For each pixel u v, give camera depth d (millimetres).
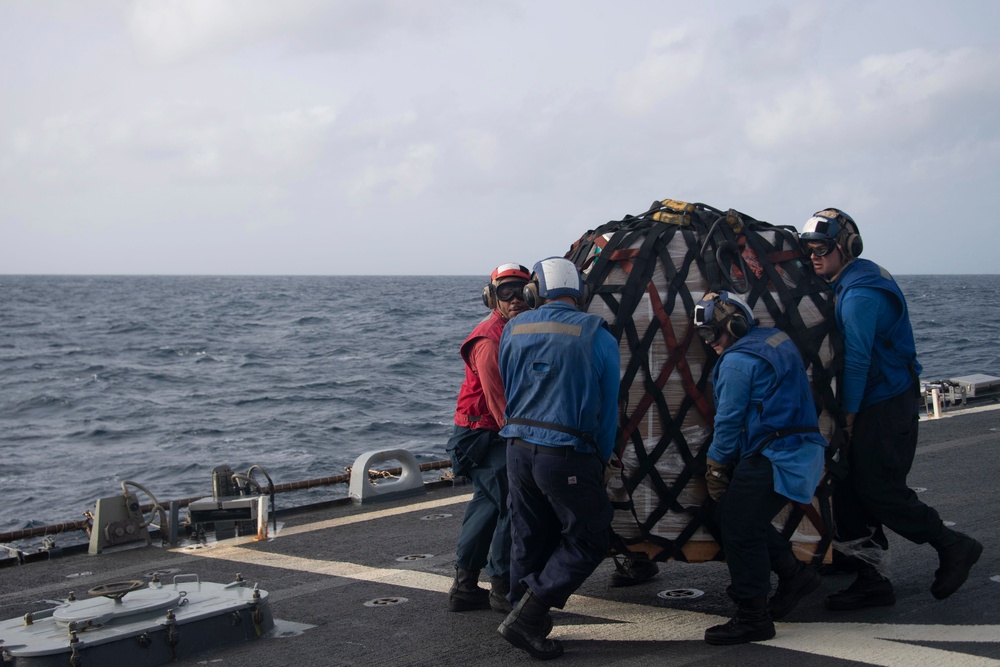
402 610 5160
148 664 4336
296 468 17750
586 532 4293
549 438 4238
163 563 6383
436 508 7676
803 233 4742
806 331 4680
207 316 78875
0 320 72938
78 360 41594
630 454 4602
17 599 5664
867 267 4754
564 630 4773
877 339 4719
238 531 7074
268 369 37156
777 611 4648
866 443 4719
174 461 18812
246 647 4613
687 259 4648
